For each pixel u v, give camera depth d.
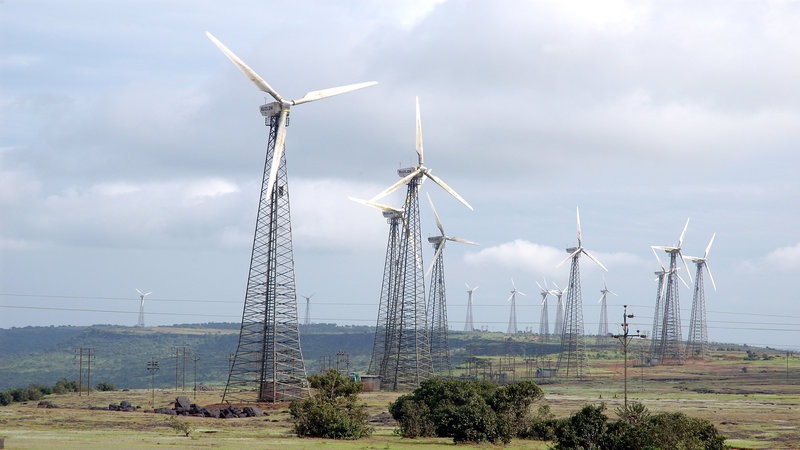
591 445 151.50
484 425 183.75
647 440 143.25
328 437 187.38
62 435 167.12
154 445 151.00
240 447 153.38
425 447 172.50
